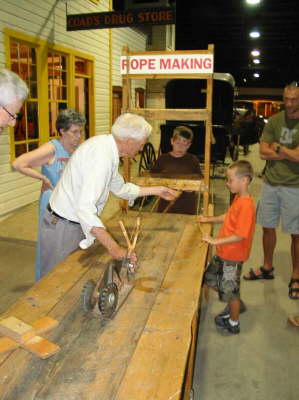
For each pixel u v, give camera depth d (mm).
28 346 1201
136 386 1069
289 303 3080
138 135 1768
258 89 30500
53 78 6348
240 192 2334
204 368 2305
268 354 2447
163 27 11695
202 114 2619
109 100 8852
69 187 2029
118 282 1555
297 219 3080
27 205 5637
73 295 1561
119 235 2324
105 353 1207
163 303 1518
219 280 2475
